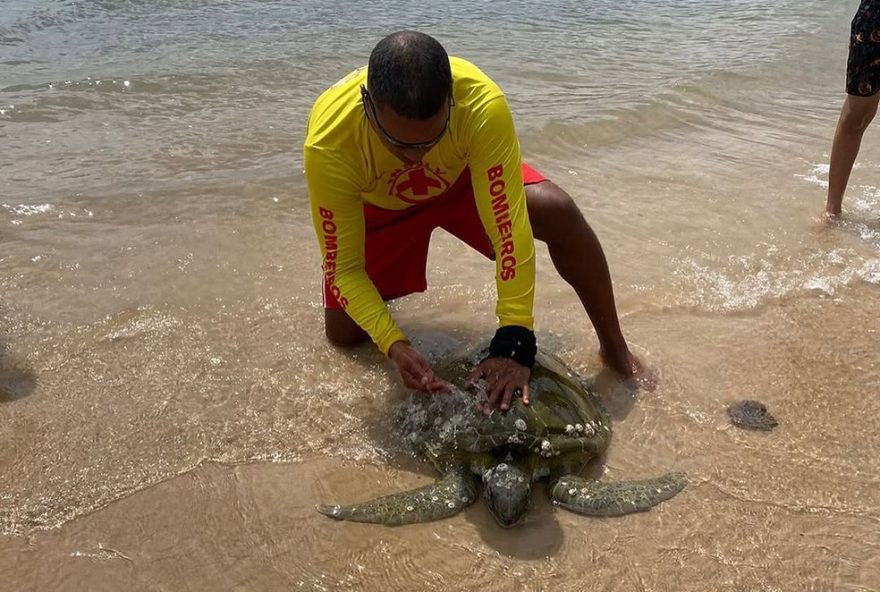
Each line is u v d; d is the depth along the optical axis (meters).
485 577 2.58
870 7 4.46
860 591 2.54
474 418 3.01
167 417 3.29
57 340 3.73
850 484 3.02
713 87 7.69
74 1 9.62
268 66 7.68
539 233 3.26
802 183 5.70
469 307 4.18
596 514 2.84
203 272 4.37
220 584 2.53
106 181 5.33
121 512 2.80
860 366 3.72
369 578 2.57
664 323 4.03
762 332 3.98
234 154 5.86
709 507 2.89
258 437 3.21
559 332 3.95
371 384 3.57
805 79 8.20
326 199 2.87
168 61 7.69
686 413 3.40
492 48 8.62
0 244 4.48
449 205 3.42
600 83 7.63
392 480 3.03
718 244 4.80
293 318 4.03
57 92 6.74
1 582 2.49
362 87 2.58
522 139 6.22
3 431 3.14
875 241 4.84
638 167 5.93
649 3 11.42
